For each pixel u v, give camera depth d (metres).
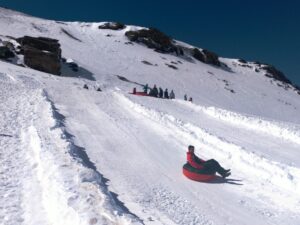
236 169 11.83
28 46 48.25
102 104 23.16
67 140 12.11
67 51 68.94
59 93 25.31
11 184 7.81
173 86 69.50
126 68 71.38
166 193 9.20
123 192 8.78
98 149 12.67
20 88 24.11
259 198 9.47
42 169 8.62
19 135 12.22
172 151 13.74
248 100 78.88
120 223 6.12
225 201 9.12
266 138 18.52
